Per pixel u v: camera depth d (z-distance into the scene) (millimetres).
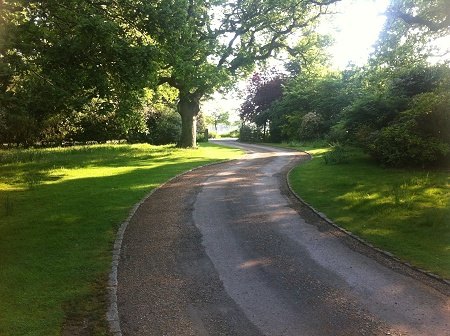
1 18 10367
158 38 12766
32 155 21422
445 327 4793
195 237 8570
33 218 9719
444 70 16641
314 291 5871
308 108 37438
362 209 10125
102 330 4922
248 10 26953
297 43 29859
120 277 6535
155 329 4945
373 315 5125
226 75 25500
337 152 18453
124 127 24094
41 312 5277
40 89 11391
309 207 10867
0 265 6777
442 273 6316
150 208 11195
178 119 37500
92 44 10883
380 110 17266
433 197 10594
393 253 7270
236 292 5918
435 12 13086
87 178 15500
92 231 8859
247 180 15578
